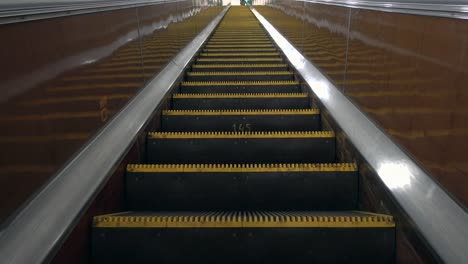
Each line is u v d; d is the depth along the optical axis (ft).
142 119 8.17
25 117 4.13
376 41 6.98
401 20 5.82
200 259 5.09
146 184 6.54
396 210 4.90
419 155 5.20
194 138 8.04
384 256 5.00
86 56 5.94
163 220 5.13
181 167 6.65
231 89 12.73
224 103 11.09
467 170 4.06
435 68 4.75
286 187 6.52
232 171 6.50
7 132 3.78
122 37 7.98
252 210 6.55
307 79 12.03
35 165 4.36
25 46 4.12
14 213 3.96
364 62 7.73
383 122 6.61
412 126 5.43
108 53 7.06
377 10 6.91
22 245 3.79
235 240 5.05
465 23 4.07
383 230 4.95
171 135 8.11
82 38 5.78
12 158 3.89
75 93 5.50
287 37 21.04
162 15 12.33
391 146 6.03
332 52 10.66
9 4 3.71
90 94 6.11
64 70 5.13
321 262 5.06
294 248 5.03
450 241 3.95
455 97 4.28
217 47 21.13
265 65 15.98
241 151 8.04
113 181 5.99
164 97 10.18
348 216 5.24
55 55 4.85
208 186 6.53
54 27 4.82
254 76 14.30
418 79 5.23
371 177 5.87
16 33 3.93
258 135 8.03
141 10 9.64
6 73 3.76
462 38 4.13
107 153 6.16
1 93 3.68
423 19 5.08
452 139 4.36
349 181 6.51
